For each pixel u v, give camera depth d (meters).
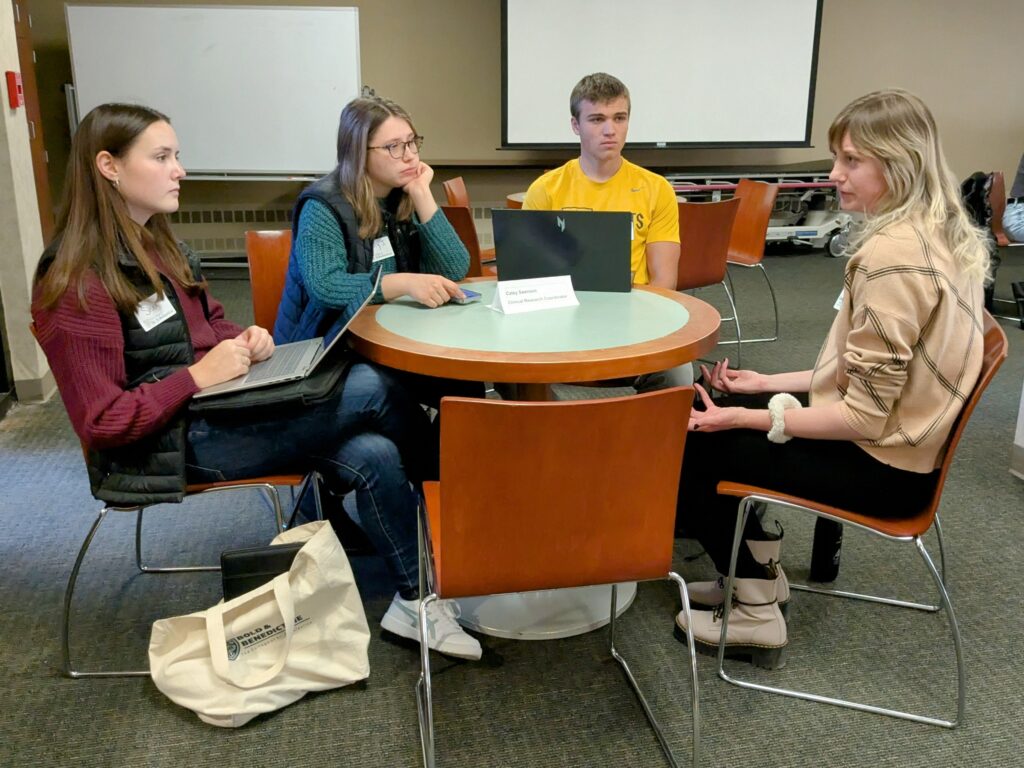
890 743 1.58
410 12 6.49
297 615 1.66
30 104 4.47
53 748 1.56
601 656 1.85
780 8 6.58
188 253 1.96
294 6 6.10
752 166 7.26
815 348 4.32
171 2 6.01
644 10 6.43
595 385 2.49
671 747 1.57
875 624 1.97
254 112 6.06
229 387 1.62
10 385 3.44
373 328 1.75
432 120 6.73
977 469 2.82
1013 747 1.57
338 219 2.00
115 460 1.64
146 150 1.61
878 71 7.25
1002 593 2.10
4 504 2.56
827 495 1.60
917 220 1.45
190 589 2.11
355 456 1.75
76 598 2.06
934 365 1.45
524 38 6.36
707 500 1.73
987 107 7.45
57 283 1.53
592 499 1.26
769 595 1.78
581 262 2.09
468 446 1.17
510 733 1.61
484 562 1.28
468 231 3.14
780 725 1.63
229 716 1.59
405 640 1.89
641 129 6.70
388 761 1.54
